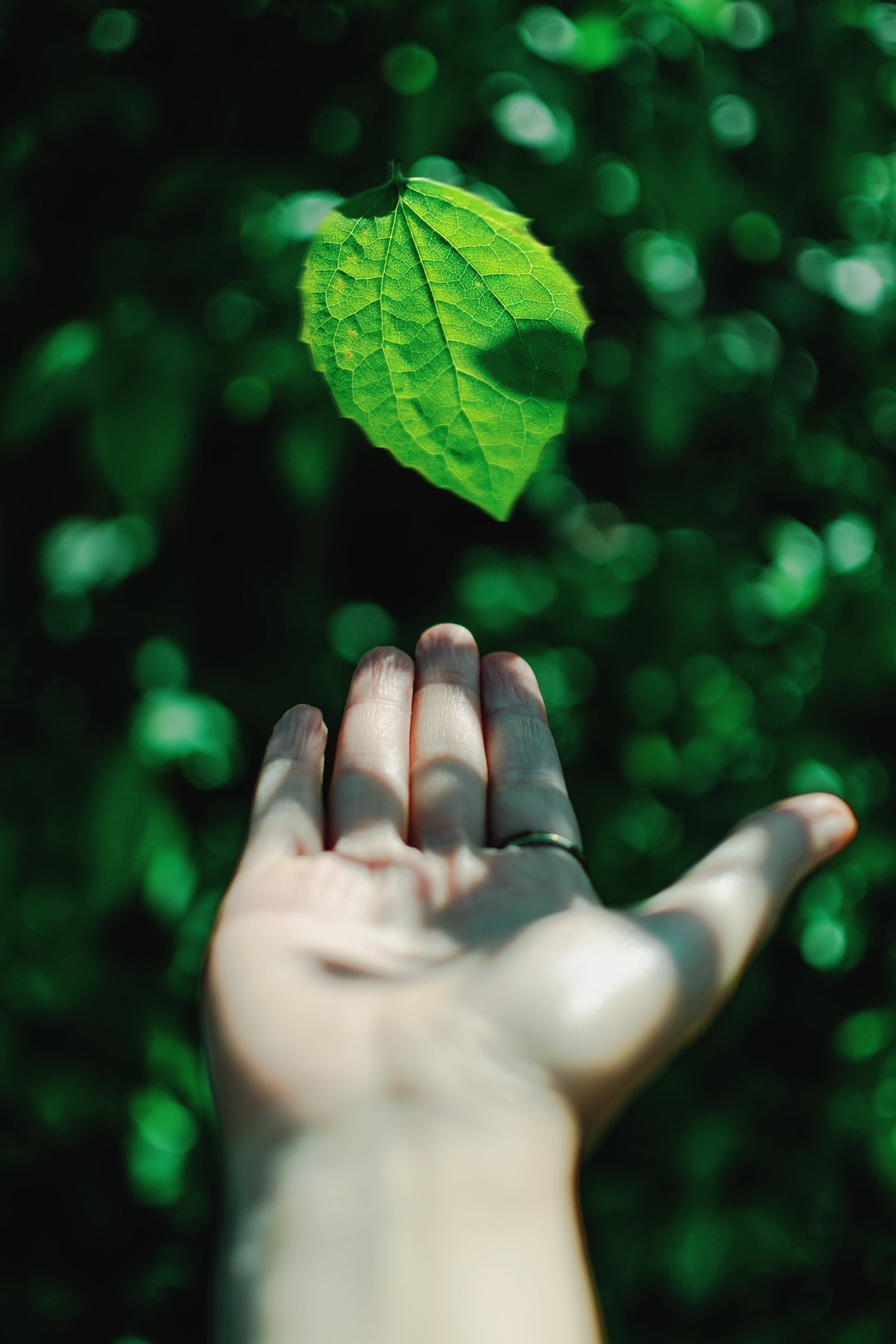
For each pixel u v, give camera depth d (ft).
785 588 2.17
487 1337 1.27
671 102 2.09
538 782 1.64
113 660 2.29
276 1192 1.33
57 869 2.22
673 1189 2.37
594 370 2.25
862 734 2.31
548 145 2.00
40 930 2.20
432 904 1.53
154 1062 2.28
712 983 1.45
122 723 2.22
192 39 2.17
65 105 2.13
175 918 2.18
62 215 2.21
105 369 1.97
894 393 2.37
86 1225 2.56
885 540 2.26
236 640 2.39
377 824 1.60
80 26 2.17
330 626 2.33
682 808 2.30
